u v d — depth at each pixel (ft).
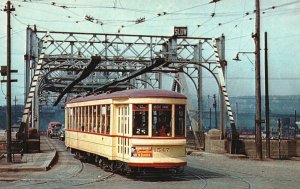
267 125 106.83
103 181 58.39
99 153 71.72
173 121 60.54
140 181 58.18
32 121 126.52
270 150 111.75
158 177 62.49
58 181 58.23
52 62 129.29
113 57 122.21
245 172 70.90
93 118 75.92
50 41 118.62
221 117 119.34
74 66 127.65
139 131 59.93
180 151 60.64
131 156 59.57
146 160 59.00
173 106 60.80
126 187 52.13
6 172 68.85
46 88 210.59
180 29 120.57
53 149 116.06
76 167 75.82
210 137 117.60
